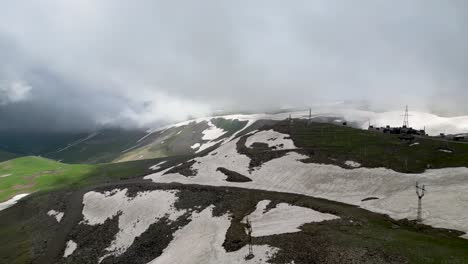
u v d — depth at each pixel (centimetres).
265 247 5078
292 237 5209
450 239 4634
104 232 9050
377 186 7969
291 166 10306
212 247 5947
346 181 8612
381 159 9419
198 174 11600
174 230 7694
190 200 8981
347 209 6794
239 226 6681
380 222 5769
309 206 7250
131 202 10062
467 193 6294
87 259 8069
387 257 4028
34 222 11481
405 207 6431
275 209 7381
